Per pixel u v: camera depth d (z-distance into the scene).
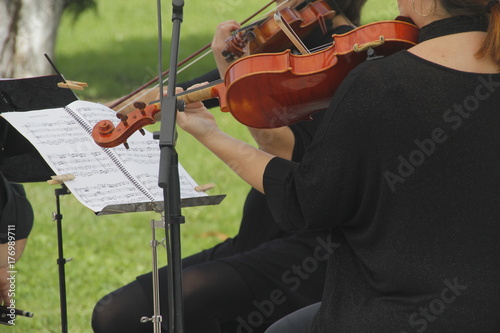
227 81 7.24
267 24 9.12
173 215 6.17
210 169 22.81
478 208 5.62
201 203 7.19
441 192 5.68
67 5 30.08
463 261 5.65
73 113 7.86
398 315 5.82
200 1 54.28
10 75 28.89
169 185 6.11
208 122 6.82
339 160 5.82
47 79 8.45
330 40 9.02
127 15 56.19
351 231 6.19
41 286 14.82
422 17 6.01
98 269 15.72
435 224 5.71
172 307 6.26
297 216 6.18
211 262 8.46
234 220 18.73
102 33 50.66
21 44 28.75
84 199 6.92
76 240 17.31
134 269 15.78
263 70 7.07
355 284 6.20
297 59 7.13
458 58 5.74
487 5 5.81
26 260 16.08
